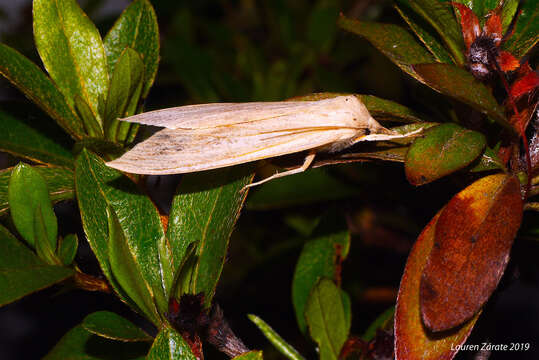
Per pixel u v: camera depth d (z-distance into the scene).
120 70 0.15
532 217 0.15
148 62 0.16
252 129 0.16
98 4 0.24
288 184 0.19
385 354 0.15
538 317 0.30
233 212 0.15
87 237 0.15
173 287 0.15
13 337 0.31
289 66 0.22
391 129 0.16
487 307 0.16
